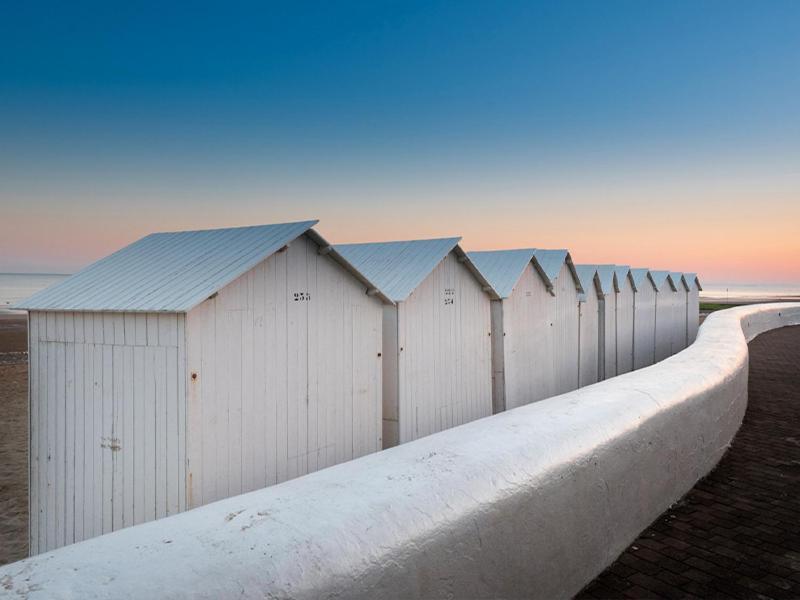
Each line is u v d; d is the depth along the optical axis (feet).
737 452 21.43
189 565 5.98
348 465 9.28
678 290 76.43
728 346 26.30
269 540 6.57
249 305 19.10
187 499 16.92
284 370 20.33
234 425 18.44
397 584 7.34
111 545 6.31
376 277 28.60
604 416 13.14
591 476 11.87
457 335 30.89
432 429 28.63
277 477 19.97
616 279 54.80
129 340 18.07
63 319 19.54
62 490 19.71
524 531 9.78
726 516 15.56
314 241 21.52
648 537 14.19
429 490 8.41
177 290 18.08
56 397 19.80
